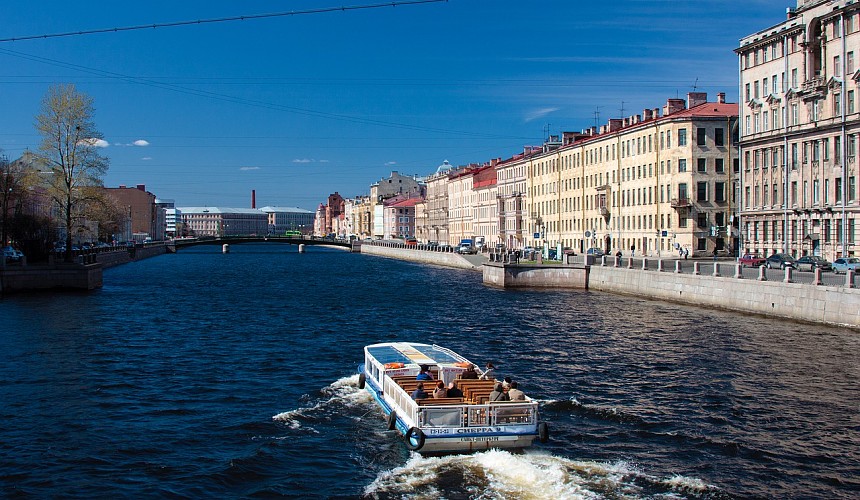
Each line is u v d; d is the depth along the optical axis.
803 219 71.75
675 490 18.77
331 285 83.06
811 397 27.52
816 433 23.31
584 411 25.81
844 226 65.94
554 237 125.69
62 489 18.95
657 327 44.94
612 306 57.22
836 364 32.91
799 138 72.31
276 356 36.16
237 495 18.75
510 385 22.98
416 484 19.06
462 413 20.72
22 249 82.00
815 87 69.25
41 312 52.88
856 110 64.94
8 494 18.59
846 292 41.66
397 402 23.20
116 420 24.91
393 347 29.47
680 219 90.75
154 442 22.59
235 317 51.94
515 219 140.62
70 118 74.50
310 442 22.62
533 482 19.12
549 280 75.56
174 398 27.81
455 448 20.80
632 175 99.88
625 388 29.19
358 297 67.75
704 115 89.88
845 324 41.72
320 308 58.12
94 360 34.91
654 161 94.25
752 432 23.42
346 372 32.34
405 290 75.38
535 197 134.00
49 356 35.78
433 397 22.25
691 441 22.52
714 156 90.19
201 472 20.19
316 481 19.59
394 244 182.75
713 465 20.52
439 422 20.70
